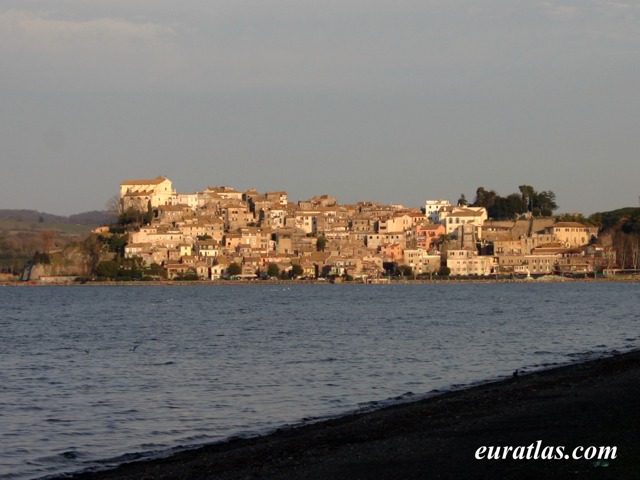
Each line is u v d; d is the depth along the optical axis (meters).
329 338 195.25
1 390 116.62
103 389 116.81
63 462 75.44
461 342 178.88
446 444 68.44
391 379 121.88
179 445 81.06
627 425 69.56
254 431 86.25
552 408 81.38
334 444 72.12
